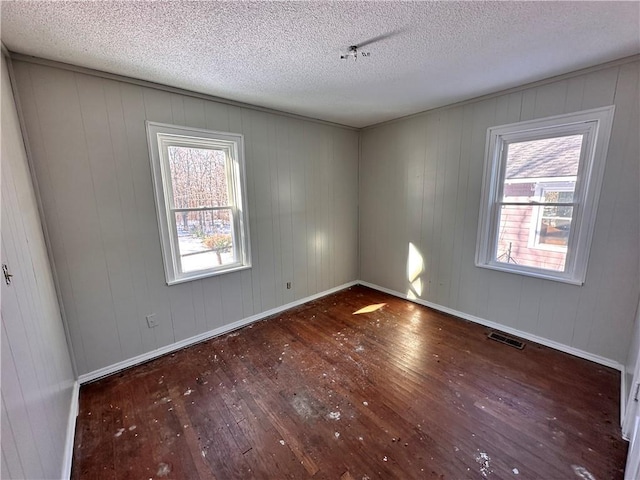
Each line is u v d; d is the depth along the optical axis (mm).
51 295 1854
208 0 1333
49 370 1480
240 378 2270
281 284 3506
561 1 1389
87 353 2236
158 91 2363
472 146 2949
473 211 3033
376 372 2311
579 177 2371
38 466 1109
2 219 1128
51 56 1841
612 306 2270
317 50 1846
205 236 2848
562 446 1605
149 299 2508
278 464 1543
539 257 2682
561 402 1938
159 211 2471
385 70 2174
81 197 2102
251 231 3135
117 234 2287
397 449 1614
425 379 2209
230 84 2391
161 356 2598
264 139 3115
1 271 1008
